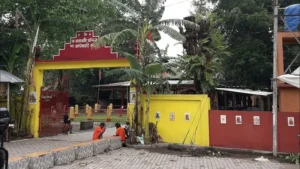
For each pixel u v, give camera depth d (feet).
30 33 50.37
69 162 30.37
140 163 30.32
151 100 44.06
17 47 49.57
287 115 36.76
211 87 45.83
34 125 50.37
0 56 50.39
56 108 55.42
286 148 36.42
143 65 42.04
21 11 51.65
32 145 41.93
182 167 28.66
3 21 53.16
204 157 33.96
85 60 47.98
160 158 33.09
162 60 43.83
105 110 110.22
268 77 69.82
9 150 37.73
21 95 54.44
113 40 39.45
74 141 46.06
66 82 94.73
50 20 50.67
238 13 67.97
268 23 66.08
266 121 37.76
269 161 32.09
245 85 71.00
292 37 40.70
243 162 31.35
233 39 72.23
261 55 66.69
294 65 66.69
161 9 42.80
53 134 54.03
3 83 49.85
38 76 51.29
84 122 65.10
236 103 71.26
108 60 47.09
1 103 52.16
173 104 42.91
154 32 44.09
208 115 40.68
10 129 48.14
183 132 41.96
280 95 40.65
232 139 39.09
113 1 43.16
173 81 65.87
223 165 29.73
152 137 42.34
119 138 40.29
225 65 70.03
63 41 57.93
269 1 72.64
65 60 49.11
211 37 44.37
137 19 42.93
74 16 54.08
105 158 32.83
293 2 70.08
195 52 43.83
